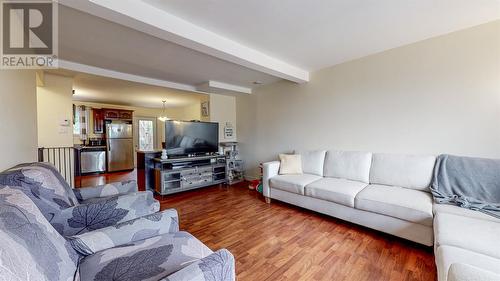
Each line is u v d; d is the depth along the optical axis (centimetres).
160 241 124
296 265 183
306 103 381
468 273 75
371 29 226
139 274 96
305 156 359
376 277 166
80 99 584
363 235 235
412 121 267
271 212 306
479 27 221
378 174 275
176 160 391
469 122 230
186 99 574
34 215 86
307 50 280
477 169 209
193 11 187
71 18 190
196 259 108
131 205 162
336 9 187
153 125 796
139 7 169
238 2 175
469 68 228
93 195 196
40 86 350
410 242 219
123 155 684
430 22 215
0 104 146
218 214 300
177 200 363
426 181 238
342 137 334
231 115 529
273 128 441
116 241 121
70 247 104
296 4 179
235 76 386
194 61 306
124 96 531
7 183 118
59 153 361
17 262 59
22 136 190
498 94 214
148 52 272
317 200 282
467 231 142
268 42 253
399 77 275
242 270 176
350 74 321
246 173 509
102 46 253
